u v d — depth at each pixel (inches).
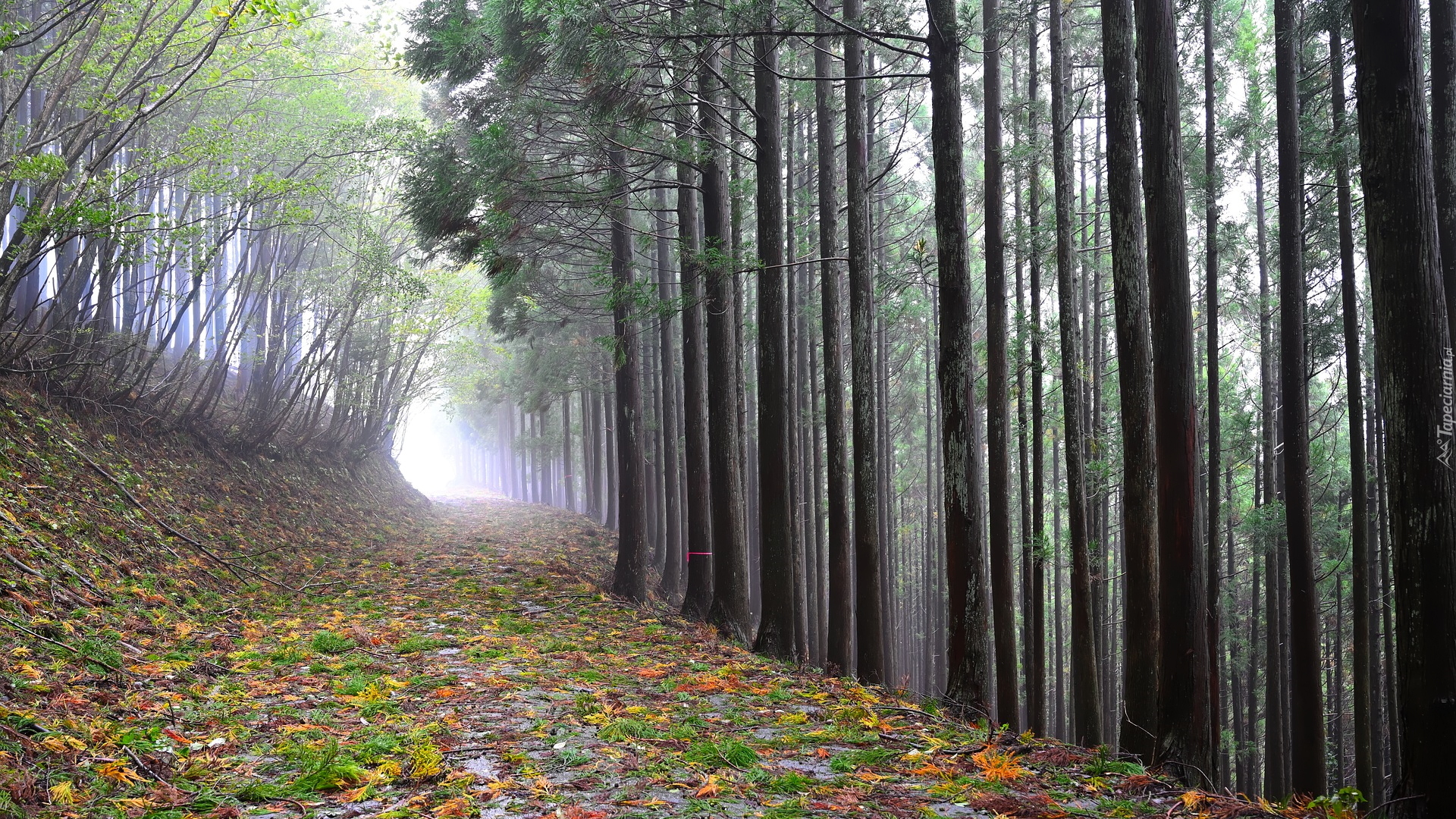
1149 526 274.7
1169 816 176.4
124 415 596.1
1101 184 706.8
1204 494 669.3
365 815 157.5
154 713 219.8
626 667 335.0
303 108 626.8
